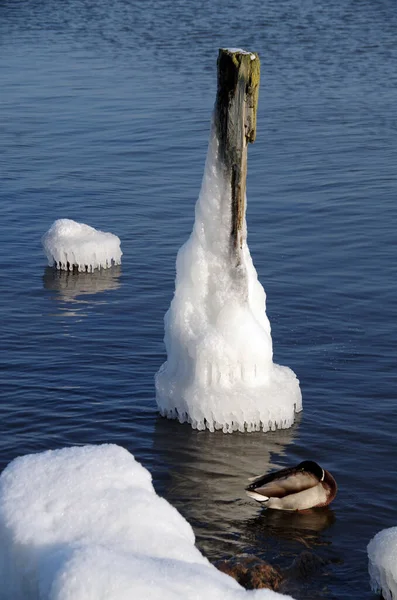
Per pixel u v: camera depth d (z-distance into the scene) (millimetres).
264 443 28844
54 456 18578
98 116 78062
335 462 27766
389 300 40656
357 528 24344
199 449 28453
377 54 107750
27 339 36469
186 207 54969
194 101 83438
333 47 112250
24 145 69125
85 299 41312
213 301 29766
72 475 17922
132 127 74438
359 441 28969
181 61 102875
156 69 98438
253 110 28562
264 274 43781
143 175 61562
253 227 50656
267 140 70688
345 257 46031
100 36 120938
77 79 93312
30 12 143000
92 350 35438
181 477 26969
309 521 24656
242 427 29391
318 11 140625
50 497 17453
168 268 45469
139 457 27953
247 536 24000
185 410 29875
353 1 151000
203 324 29750
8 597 16812
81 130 73500
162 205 55250
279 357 35062
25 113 79125
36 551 16422
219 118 28750
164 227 51531
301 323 38250
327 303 40312
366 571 22453
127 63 101938
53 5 149875
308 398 31734
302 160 65000
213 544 23609
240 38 118500
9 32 125375
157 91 87688
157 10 143750
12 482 17875
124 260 46500
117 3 152000
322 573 22328
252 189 57906
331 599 21328
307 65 101812
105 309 40094
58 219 51094
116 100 84000
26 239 49500
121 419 30094
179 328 29906
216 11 141750
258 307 30438
